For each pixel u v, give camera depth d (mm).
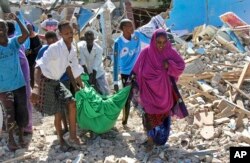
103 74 6379
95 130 5648
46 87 5188
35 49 7359
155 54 5023
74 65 5309
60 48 5113
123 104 5594
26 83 5961
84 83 5773
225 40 9750
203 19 13023
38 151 5543
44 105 5227
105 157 5250
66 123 5918
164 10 19312
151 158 5180
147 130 5254
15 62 5336
